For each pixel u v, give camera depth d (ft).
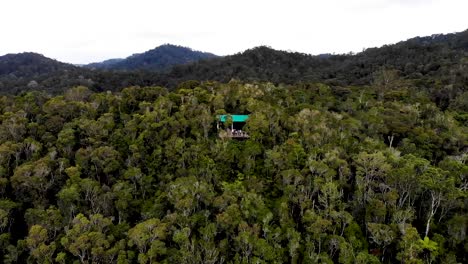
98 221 194.49
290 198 212.43
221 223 189.57
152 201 222.48
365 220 204.03
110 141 263.49
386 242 187.01
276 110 281.74
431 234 200.13
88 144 262.67
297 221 212.43
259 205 201.16
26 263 196.24
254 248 181.06
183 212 198.08
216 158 242.17
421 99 378.32
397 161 221.66
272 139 261.24
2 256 202.18
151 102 318.45
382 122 289.53
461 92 427.33
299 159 236.02
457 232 191.31
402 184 210.38
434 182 200.03
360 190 211.82
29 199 229.04
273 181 230.27
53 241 196.54
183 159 240.32
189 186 204.95
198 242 188.14
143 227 184.14
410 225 187.83
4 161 241.14
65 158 247.09
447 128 304.91
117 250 184.34
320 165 216.74
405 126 291.17
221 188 219.20
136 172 230.48
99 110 307.17
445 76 513.45
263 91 352.08
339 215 196.54
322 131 257.96
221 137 261.24
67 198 209.87
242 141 270.87
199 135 264.72
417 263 170.50
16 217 226.17
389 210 202.80
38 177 224.12
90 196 222.89
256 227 187.62
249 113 308.40
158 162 246.88
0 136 260.62
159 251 178.50
